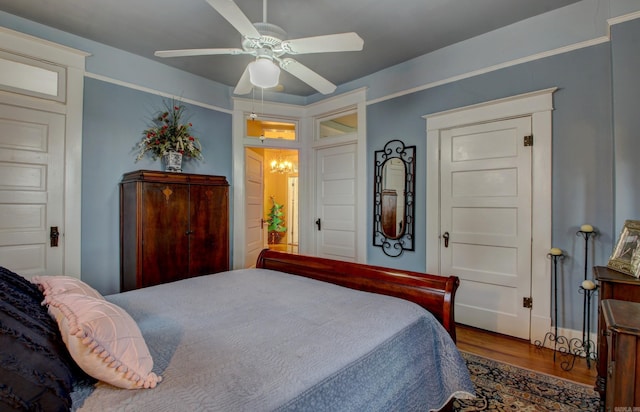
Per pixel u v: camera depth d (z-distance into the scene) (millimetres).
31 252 2818
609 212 2418
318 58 3484
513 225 2883
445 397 1576
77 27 2885
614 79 2291
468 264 3148
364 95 3943
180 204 3307
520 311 2832
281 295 1871
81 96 3064
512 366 2350
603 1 2439
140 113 3467
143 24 2834
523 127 2820
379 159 3812
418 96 3477
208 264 3518
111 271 3254
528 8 2613
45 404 773
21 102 2758
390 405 1250
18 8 2600
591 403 1894
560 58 2631
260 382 966
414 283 1881
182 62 3596
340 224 4328
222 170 4207
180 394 895
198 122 3963
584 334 2482
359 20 2756
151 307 1653
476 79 3070
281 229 9266
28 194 2803
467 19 2764
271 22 2762
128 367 914
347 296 1850
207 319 1484
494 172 2986
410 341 1454
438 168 3326
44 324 918
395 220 3646
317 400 971
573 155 2570
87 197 3115
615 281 1766
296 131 4633
